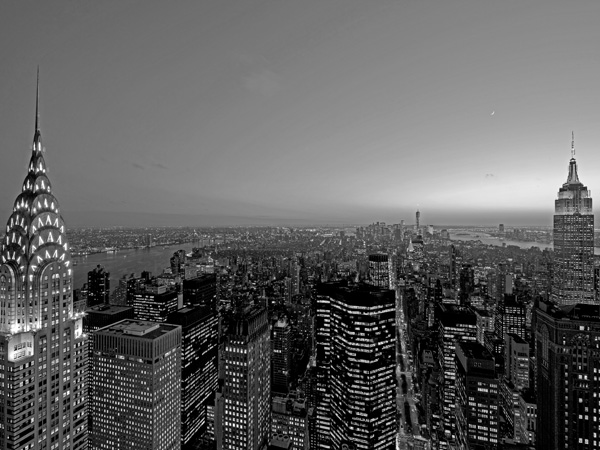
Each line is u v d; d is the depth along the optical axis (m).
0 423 120.06
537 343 189.88
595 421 159.75
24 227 129.00
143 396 196.50
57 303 134.00
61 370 134.50
